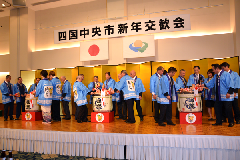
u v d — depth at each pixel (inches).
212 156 128.3
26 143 161.0
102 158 142.6
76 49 299.6
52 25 325.1
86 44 286.4
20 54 317.7
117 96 226.7
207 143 128.3
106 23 275.6
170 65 255.3
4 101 223.6
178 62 248.5
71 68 293.0
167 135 133.3
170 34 265.9
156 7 275.4
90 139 145.5
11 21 322.7
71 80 292.2
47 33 327.0
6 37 344.8
